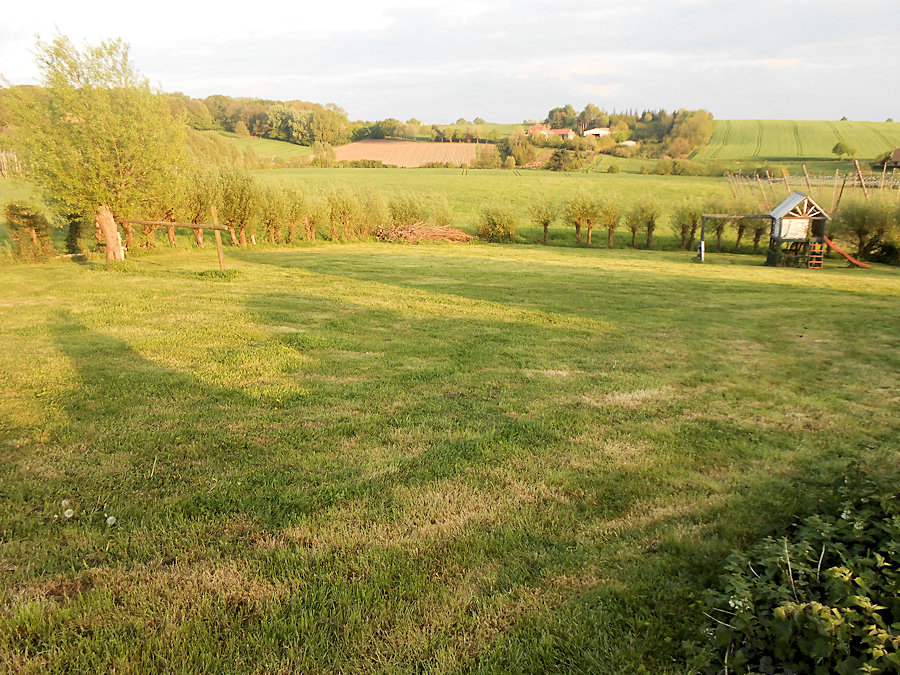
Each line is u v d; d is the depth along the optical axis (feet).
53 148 61.62
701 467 16.58
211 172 98.89
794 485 15.33
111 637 9.04
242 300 45.75
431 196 181.06
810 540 11.07
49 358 26.66
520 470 16.02
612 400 23.08
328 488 14.56
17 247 69.00
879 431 20.10
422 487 14.79
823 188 138.00
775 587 9.48
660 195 187.11
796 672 8.13
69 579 10.62
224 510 13.35
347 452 16.97
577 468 16.22
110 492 14.02
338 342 32.14
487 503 14.01
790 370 29.04
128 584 10.45
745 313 48.08
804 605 8.44
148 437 17.60
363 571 11.06
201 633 9.18
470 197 191.31
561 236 143.02
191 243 102.89
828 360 31.37
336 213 128.36
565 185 212.43
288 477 15.15
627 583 10.79
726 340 36.65
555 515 13.44
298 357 28.48
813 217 96.48
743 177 217.15
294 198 115.34
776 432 19.84
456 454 16.96
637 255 114.11
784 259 97.76
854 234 105.09
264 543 11.99
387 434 18.47
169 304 42.83
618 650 8.97
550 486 15.05
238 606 9.95
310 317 39.75
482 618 9.80
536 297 54.80
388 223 134.51
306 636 9.20
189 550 11.66
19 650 8.69
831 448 18.33
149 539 12.01
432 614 9.86
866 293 62.08
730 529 12.71
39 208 73.97
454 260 92.89
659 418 20.98
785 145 328.49
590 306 50.26
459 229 147.64
